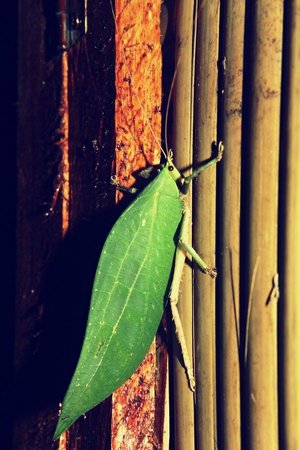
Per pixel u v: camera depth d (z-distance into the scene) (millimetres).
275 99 298
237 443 309
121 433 324
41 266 317
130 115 324
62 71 316
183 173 325
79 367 298
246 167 305
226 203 310
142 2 325
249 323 303
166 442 332
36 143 315
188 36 323
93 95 321
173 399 328
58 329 321
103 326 301
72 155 319
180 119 326
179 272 319
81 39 317
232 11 308
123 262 304
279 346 299
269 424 300
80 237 322
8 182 313
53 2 314
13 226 312
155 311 309
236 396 309
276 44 297
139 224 307
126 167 325
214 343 316
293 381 296
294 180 295
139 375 328
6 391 315
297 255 295
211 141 317
